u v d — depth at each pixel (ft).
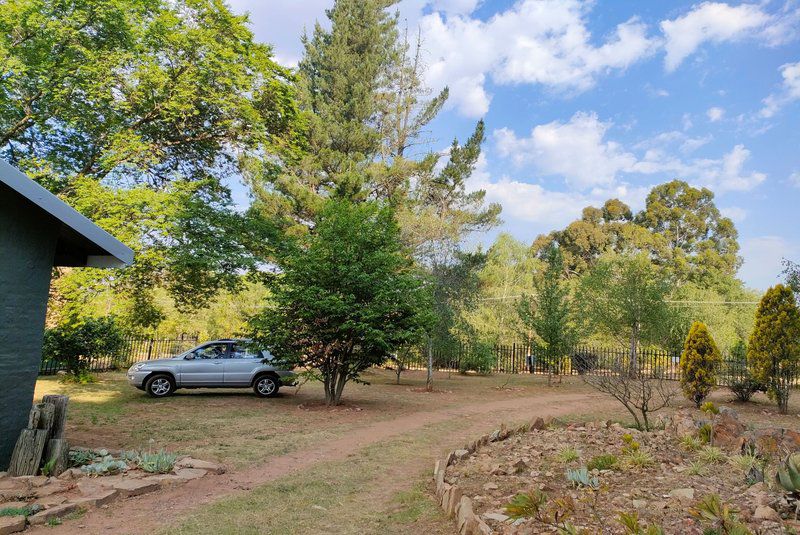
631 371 48.65
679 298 116.88
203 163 66.33
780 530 12.35
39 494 17.98
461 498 16.96
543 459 22.47
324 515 17.61
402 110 110.52
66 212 20.27
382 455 27.61
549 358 70.54
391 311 45.73
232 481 21.90
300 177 88.33
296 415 40.19
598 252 206.08
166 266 52.03
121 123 54.19
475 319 100.42
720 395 58.49
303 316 45.01
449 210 102.68
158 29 50.62
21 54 47.96
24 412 21.29
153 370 47.57
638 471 19.39
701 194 207.21
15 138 53.31
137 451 25.35
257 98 58.70
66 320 46.42
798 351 46.29
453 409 46.03
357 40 104.47
